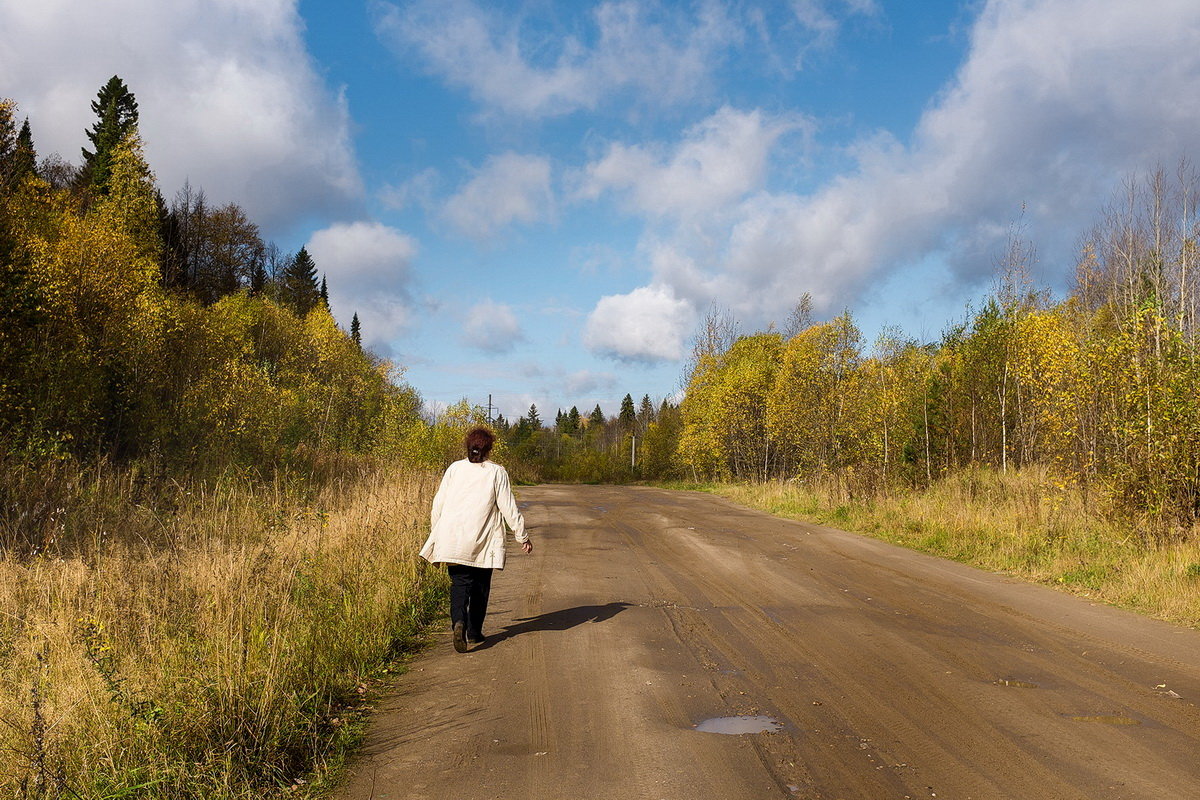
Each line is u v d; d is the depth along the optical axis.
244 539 9.08
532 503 23.78
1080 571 9.83
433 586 8.69
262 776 3.85
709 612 7.90
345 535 9.21
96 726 3.83
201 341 18.84
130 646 5.04
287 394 21.47
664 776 3.91
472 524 6.41
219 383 17.84
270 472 17.50
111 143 51.53
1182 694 5.27
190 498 11.75
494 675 5.73
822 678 5.63
